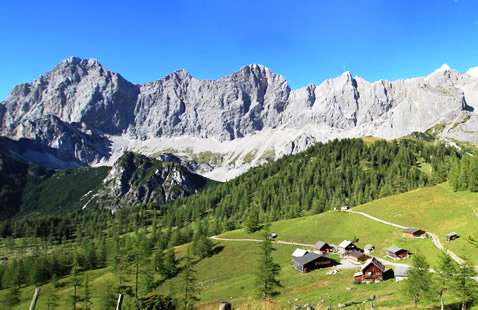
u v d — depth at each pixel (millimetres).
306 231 135625
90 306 93062
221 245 131875
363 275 75938
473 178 128250
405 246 99000
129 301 20891
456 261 75875
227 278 99812
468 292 46250
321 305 60625
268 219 168250
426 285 50844
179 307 21844
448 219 110938
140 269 116688
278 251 118000
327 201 192000
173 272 111812
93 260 149625
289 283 84875
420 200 135750
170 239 166625
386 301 56156
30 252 193000
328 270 91688
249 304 28703
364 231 121750
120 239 184750
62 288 119250
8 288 129250
